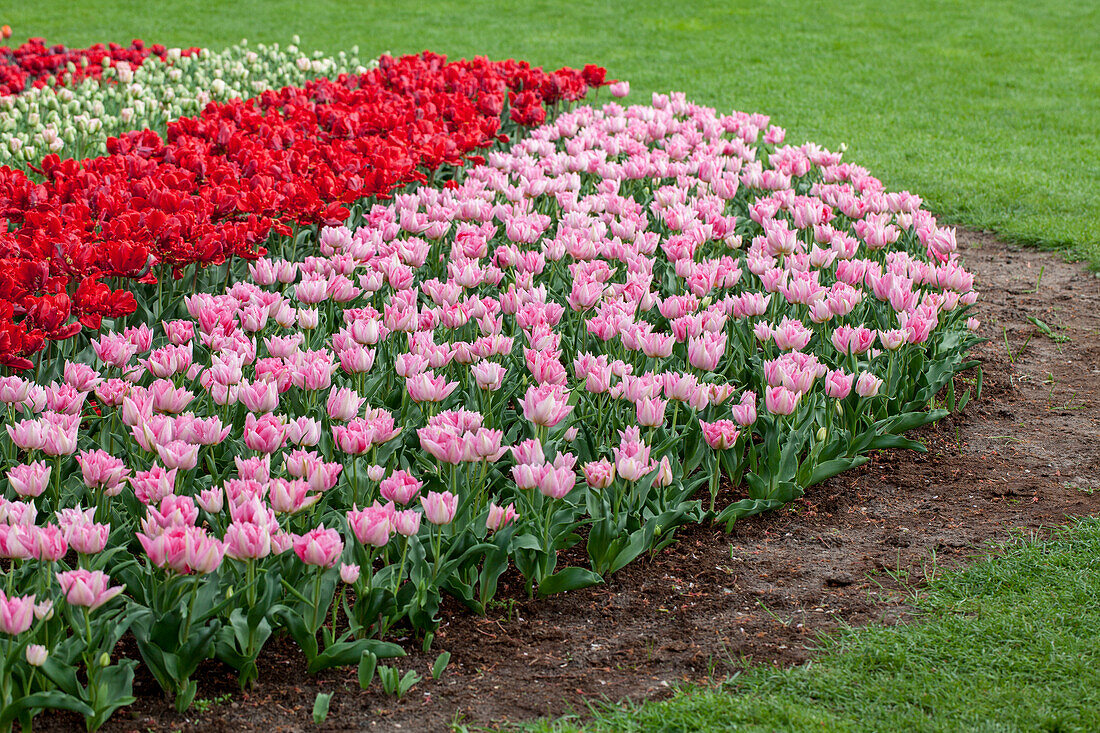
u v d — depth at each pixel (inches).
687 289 240.8
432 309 191.0
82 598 117.2
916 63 642.8
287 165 271.4
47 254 199.5
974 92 569.9
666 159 300.8
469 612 157.3
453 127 351.6
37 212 217.5
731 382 212.4
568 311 228.5
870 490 195.3
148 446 143.8
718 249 266.2
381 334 195.0
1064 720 130.8
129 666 132.6
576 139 320.8
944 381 219.3
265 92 376.2
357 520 132.6
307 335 200.7
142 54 506.9
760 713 132.2
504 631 153.2
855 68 629.9
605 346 210.4
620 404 193.9
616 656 148.0
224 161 278.1
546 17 802.2
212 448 163.5
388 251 226.4
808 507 189.0
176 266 222.7
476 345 179.6
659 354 180.7
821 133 482.3
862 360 216.7
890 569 169.3
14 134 353.7
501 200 302.8
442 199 267.4
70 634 140.5
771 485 183.2
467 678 142.9
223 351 171.3
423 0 871.7
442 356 176.7
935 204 375.9
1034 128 493.4
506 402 195.9
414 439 176.1
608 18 796.6
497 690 140.4
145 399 152.9
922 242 247.4
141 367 174.2
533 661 146.6
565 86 400.5
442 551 155.9
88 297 182.4
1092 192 385.1
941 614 155.7
